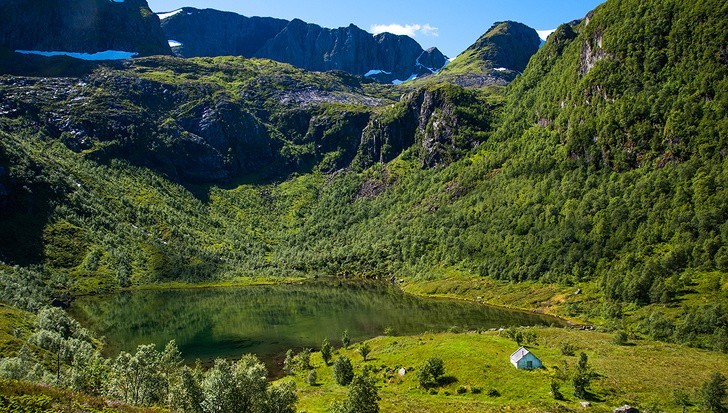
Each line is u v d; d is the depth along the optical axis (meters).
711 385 72.00
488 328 147.38
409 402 76.31
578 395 77.12
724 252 146.75
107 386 68.38
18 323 124.75
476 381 85.94
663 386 81.00
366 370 99.38
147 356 67.62
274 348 135.38
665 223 174.25
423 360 99.69
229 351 132.62
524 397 78.06
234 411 47.34
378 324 160.50
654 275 152.50
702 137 192.25
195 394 48.78
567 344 104.00
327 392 88.31
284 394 51.56
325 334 149.75
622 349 106.31
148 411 43.38
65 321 134.62
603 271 174.88
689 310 131.25
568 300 170.00
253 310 188.38
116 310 187.12
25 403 37.31
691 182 180.38
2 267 199.25
